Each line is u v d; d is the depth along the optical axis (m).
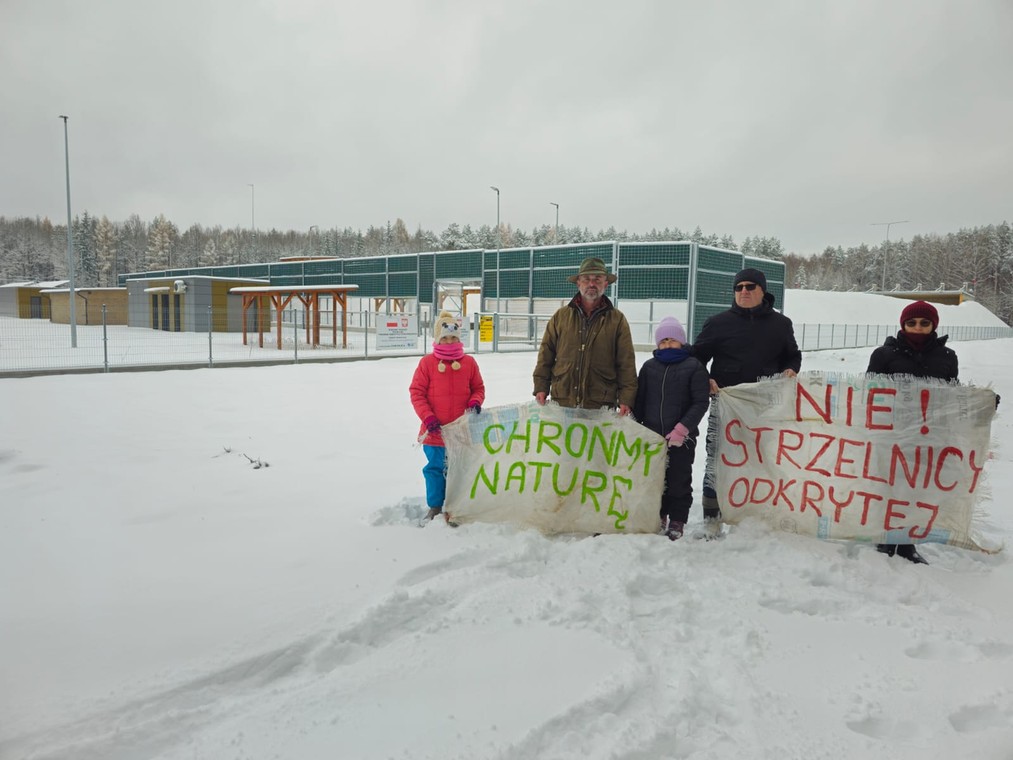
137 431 8.10
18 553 3.94
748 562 4.02
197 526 4.48
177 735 2.31
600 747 2.26
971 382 4.35
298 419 9.24
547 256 34.66
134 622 3.07
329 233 142.75
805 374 4.52
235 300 36.22
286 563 3.82
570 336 4.66
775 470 4.55
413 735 2.30
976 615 3.42
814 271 131.75
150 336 31.09
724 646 2.99
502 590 3.42
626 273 31.02
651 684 2.66
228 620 3.10
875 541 4.35
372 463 6.60
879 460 4.36
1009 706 2.59
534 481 4.58
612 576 3.63
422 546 4.12
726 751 2.28
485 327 25.84
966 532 4.25
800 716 2.49
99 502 5.01
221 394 11.78
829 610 3.45
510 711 2.44
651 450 4.50
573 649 2.90
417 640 2.96
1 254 108.38
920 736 2.42
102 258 118.06
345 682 2.63
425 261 42.59
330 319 50.25
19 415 9.12
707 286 30.55
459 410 4.82
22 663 2.70
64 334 30.83
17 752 2.16
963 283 106.12
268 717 2.40
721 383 4.81
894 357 4.50
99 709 2.41
